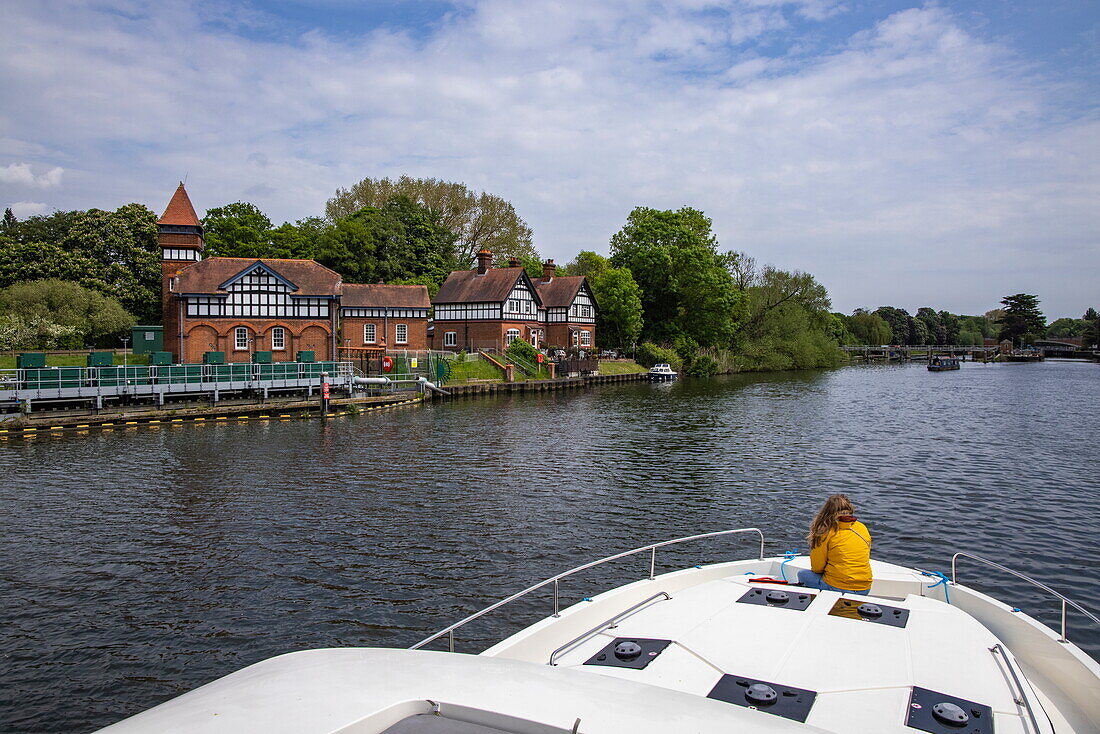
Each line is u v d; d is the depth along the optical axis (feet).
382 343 193.47
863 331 476.54
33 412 100.73
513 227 304.30
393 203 270.46
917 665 18.54
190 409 112.16
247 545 49.62
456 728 10.50
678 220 278.46
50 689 31.78
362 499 62.13
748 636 20.34
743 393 177.68
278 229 247.91
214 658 34.42
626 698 11.52
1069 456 84.84
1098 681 20.03
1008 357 441.68
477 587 42.57
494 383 173.47
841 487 67.92
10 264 187.73
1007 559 48.03
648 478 71.46
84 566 45.65
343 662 12.34
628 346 257.14
